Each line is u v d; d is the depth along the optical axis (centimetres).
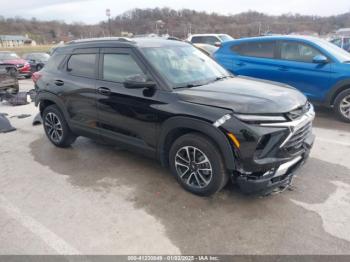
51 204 332
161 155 352
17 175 405
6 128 604
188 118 308
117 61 382
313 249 253
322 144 472
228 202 321
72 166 427
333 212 300
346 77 550
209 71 402
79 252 260
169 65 366
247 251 254
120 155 460
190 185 337
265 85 366
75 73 437
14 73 990
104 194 349
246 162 285
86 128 434
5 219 308
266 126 281
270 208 309
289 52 619
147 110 344
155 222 295
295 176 371
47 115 499
